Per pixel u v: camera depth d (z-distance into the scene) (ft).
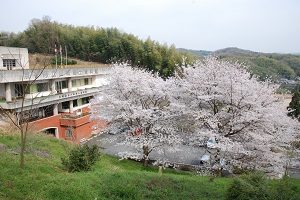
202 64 58.44
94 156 46.55
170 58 179.83
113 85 76.43
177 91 59.62
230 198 31.76
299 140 56.24
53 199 30.60
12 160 40.65
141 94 73.56
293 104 91.35
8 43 215.31
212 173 54.85
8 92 89.30
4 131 59.26
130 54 201.26
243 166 53.11
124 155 72.95
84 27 246.06
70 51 223.51
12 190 30.94
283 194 31.60
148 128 72.18
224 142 49.73
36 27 214.48
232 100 51.39
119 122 77.51
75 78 126.41
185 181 42.91
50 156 50.11
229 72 53.21
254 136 49.98
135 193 34.30
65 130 104.83
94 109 84.74
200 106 56.44
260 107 50.60
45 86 107.14
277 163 52.80
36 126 85.40
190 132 60.59
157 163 70.28
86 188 33.60
